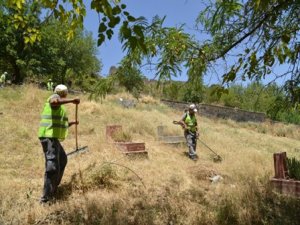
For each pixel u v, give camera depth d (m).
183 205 5.44
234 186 6.46
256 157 10.04
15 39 32.59
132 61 3.58
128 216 4.93
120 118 14.12
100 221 4.61
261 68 3.81
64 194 5.42
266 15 3.27
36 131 9.66
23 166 6.77
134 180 6.51
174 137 11.38
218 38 3.57
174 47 3.45
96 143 9.00
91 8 2.46
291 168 6.91
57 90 5.41
